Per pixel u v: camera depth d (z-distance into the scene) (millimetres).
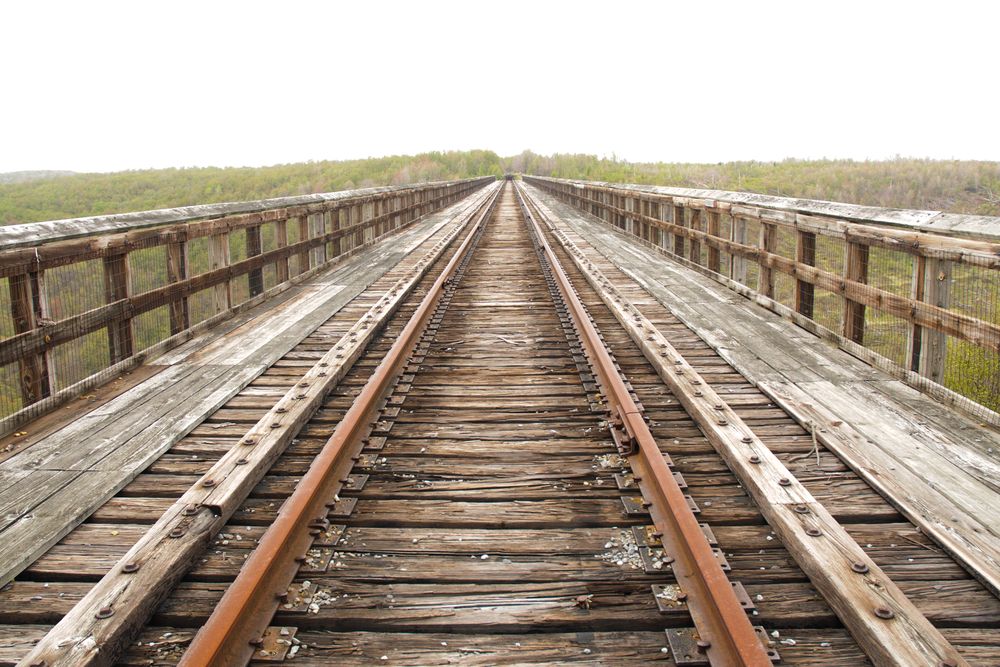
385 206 14906
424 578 2510
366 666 2074
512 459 3541
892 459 3355
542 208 23859
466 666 2074
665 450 3623
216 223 6309
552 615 2293
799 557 2549
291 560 2547
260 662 2090
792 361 5062
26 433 3793
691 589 2361
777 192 42031
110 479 3242
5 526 2814
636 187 13484
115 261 4824
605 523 2910
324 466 3098
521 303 7832
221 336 6039
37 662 1939
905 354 4582
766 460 3229
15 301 3914
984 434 3650
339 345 5492
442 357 5531
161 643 2189
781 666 2061
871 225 4953
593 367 5023
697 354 5410
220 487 2990
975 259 3668
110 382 4719
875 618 2109
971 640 2154
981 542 2625
